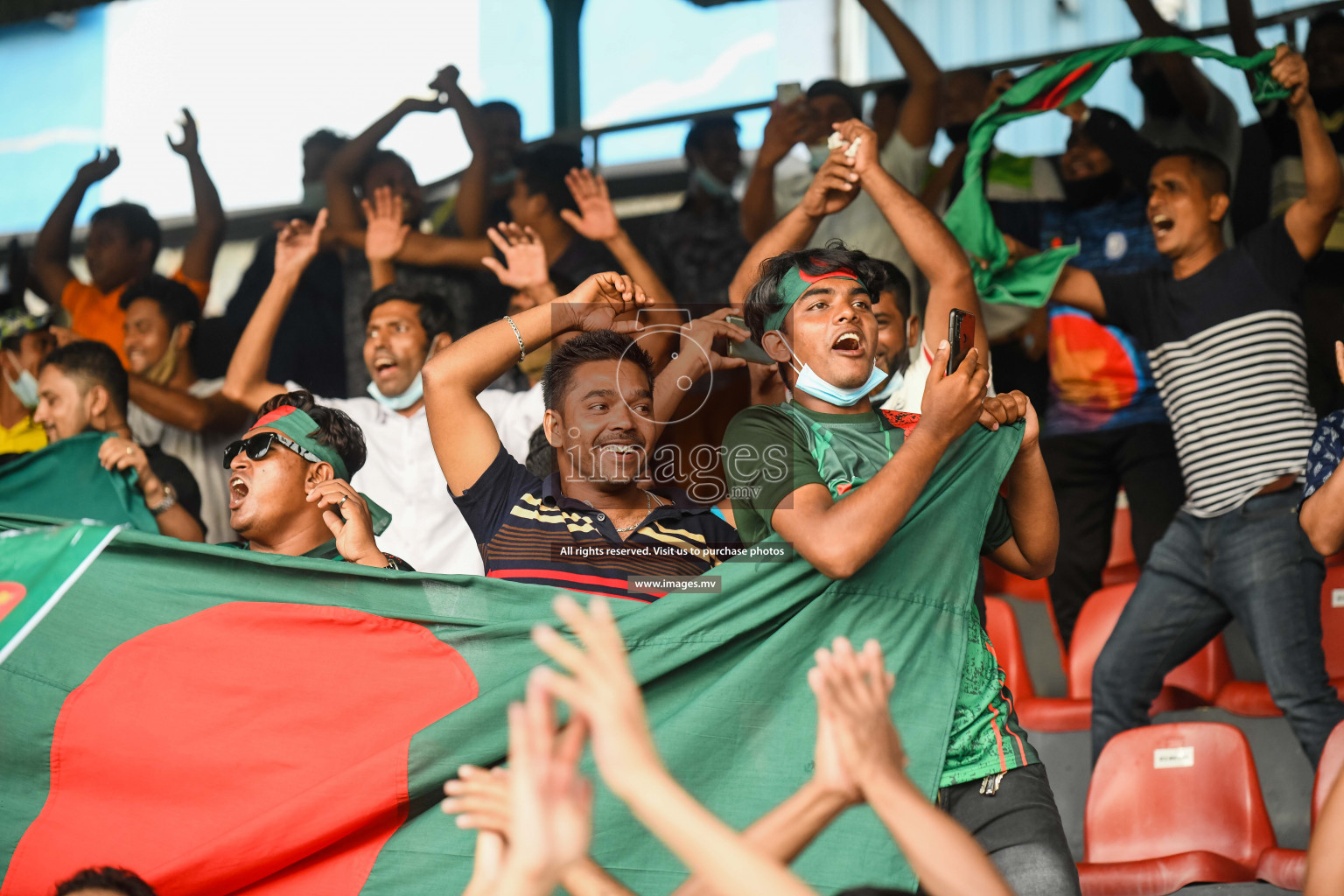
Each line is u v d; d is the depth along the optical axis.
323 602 2.38
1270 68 3.55
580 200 4.46
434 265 4.85
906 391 3.14
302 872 2.22
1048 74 3.65
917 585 2.20
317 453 2.75
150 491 3.94
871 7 4.68
